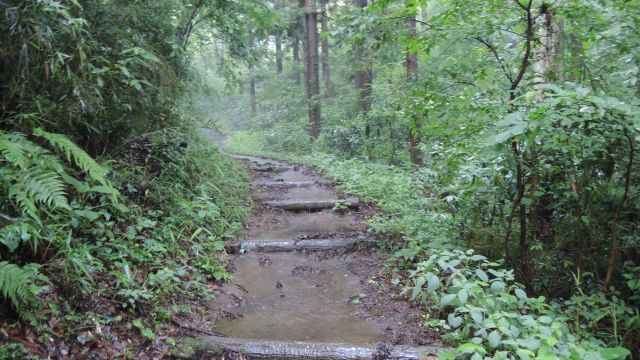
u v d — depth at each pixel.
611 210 3.69
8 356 2.30
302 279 4.51
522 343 2.40
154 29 5.64
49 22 3.58
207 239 4.90
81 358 2.59
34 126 3.51
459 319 2.74
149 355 2.87
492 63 4.16
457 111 3.87
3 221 2.75
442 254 3.36
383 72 10.28
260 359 3.04
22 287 2.40
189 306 3.65
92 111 3.92
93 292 3.08
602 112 2.66
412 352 3.06
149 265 3.80
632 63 4.12
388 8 4.44
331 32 4.54
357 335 3.38
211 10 7.36
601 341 3.08
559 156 3.61
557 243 3.87
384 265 4.64
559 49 4.14
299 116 20.44
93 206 3.90
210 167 6.89
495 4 3.88
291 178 9.38
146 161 4.98
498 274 3.12
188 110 6.84
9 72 3.50
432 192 7.06
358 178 8.15
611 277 3.77
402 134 11.59
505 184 4.06
